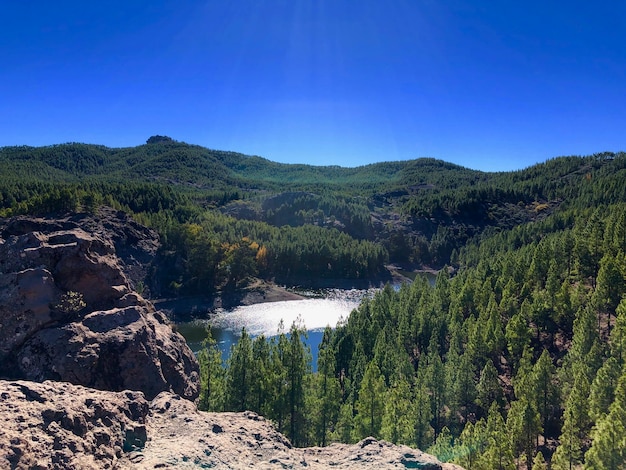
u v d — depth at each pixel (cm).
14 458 1464
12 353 3369
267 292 14662
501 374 6519
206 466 1869
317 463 2105
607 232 8075
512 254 9688
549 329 6962
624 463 3316
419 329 7469
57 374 3222
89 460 1689
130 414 2188
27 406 1808
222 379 5188
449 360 6156
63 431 1725
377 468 2006
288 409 4888
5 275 3634
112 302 4012
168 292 13825
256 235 18575
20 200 17000
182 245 15188
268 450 2122
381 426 4634
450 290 8975
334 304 14150
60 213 14550
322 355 6166
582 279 7544
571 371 5181
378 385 4797
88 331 3506
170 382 3788
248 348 5003
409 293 9288
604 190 19875
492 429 4391
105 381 3341
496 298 8156
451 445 4400
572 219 16612
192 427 2242
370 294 15862
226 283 14838
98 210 15275
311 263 17150
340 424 4838
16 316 3456
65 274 3841
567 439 4088
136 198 19200
